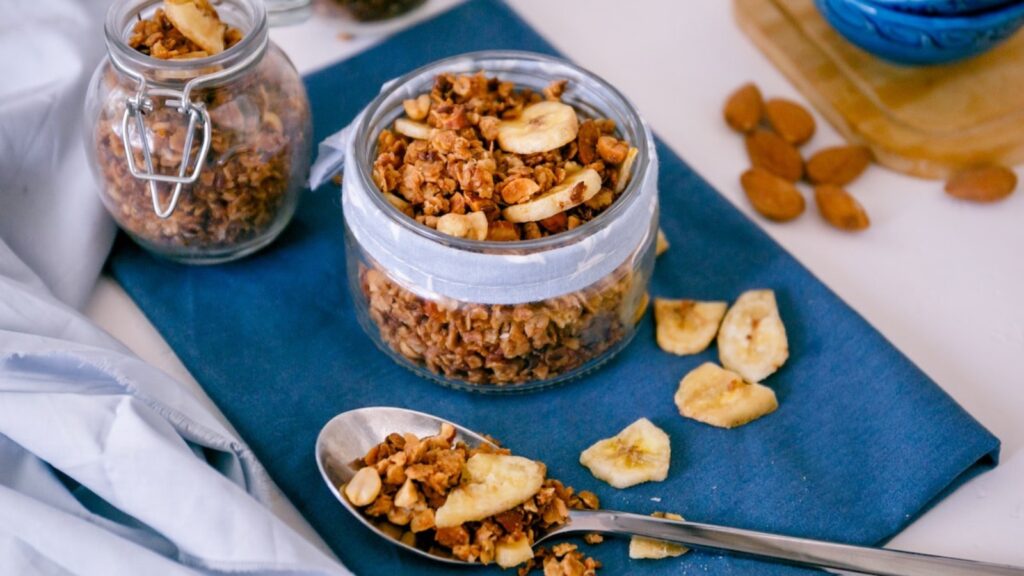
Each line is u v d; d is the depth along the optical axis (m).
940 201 0.58
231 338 0.54
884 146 0.59
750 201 0.58
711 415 0.52
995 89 0.60
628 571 0.49
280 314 0.55
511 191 0.50
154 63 0.51
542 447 0.52
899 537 0.50
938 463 0.50
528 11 0.65
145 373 0.50
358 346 0.54
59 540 0.47
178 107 0.52
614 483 0.51
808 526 0.50
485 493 0.49
